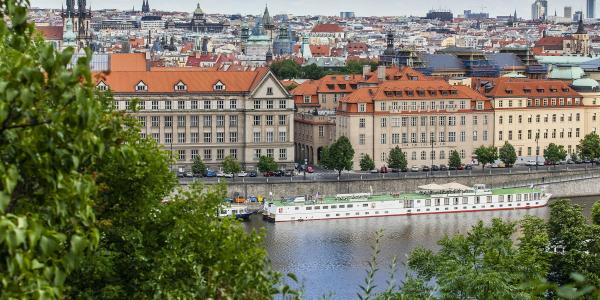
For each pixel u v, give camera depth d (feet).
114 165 297.12
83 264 272.51
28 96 161.27
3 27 169.58
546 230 590.96
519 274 442.50
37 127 167.73
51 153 168.55
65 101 167.12
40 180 170.50
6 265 155.43
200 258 304.71
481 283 398.62
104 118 206.49
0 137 165.78
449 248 493.36
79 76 168.25
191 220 317.83
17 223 152.46
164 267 289.33
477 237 497.05
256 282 288.30
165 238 310.65
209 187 377.50
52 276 161.38
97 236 172.04
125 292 292.20
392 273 313.94
